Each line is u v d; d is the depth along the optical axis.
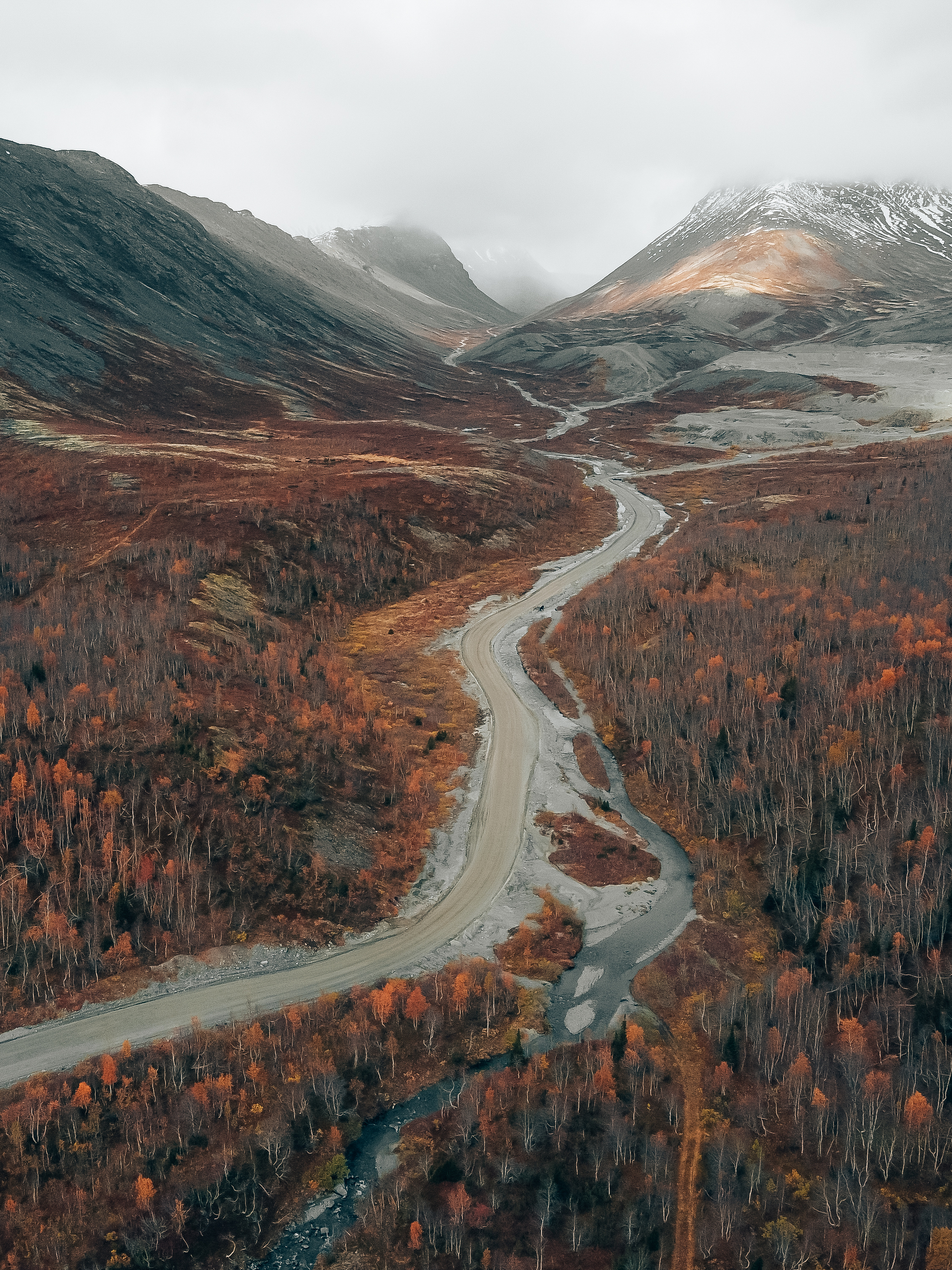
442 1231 52.88
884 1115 58.56
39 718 85.19
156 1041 62.66
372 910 78.06
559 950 74.69
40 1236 51.81
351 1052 63.44
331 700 108.19
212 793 82.00
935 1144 57.00
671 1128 59.22
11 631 108.44
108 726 87.25
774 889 79.00
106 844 73.88
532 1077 61.81
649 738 102.38
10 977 66.75
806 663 104.94
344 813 87.31
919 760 88.38
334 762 93.81
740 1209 54.06
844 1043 64.06
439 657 128.50
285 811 83.25
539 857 87.06
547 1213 53.81
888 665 100.19
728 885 82.06
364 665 124.75
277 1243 52.44
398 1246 52.25
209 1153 56.56
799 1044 63.66
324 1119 59.38
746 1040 65.25
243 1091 59.81
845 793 86.06
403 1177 55.72
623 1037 64.44
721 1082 61.53
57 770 78.75
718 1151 57.44
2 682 91.75
